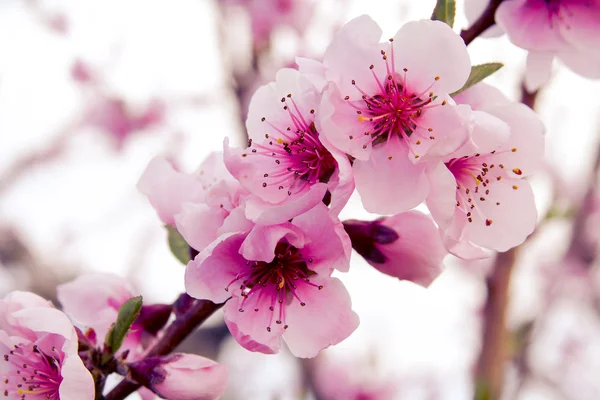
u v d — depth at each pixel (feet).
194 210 1.07
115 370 1.09
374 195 1.05
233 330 1.05
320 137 1.04
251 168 1.04
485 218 1.12
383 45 1.08
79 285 1.16
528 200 1.13
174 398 1.08
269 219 1.03
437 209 1.05
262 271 1.07
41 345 1.09
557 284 3.05
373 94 1.08
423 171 1.05
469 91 1.12
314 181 1.07
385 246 1.13
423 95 1.08
